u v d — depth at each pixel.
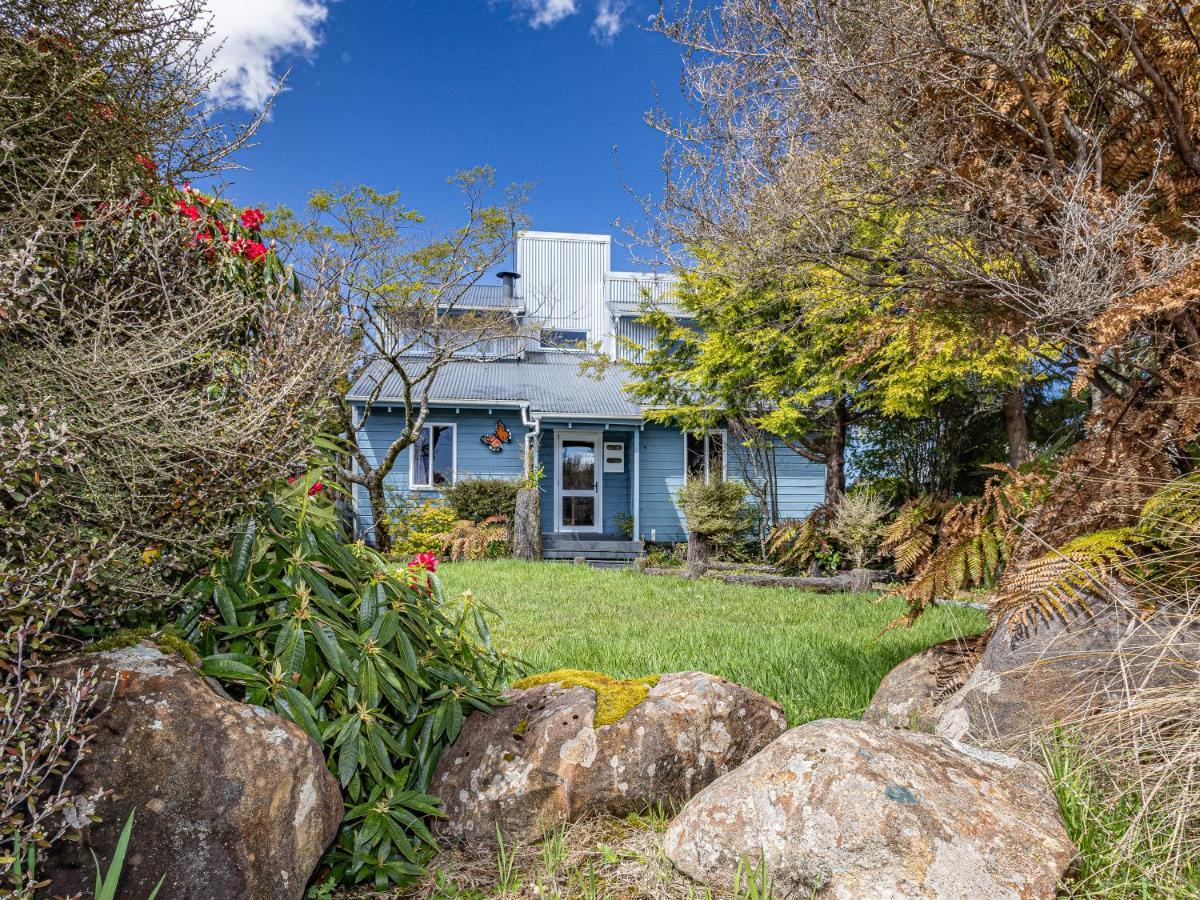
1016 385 6.59
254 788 1.57
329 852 1.96
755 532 14.37
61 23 1.62
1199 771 1.89
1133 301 2.08
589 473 16.28
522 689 2.61
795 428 10.52
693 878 1.85
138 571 1.69
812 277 3.48
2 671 1.44
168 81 1.85
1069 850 1.70
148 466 1.59
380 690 2.09
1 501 1.40
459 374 17.23
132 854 1.44
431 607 2.55
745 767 1.96
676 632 5.39
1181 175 2.46
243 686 1.94
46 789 1.42
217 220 2.23
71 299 1.64
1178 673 2.11
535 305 22.58
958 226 2.69
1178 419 2.38
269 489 2.02
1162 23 2.30
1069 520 2.60
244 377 1.79
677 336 11.53
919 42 2.42
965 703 2.46
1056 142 2.58
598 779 2.17
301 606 1.99
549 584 8.73
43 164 1.56
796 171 3.14
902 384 8.14
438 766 2.30
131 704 1.54
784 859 1.70
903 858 1.58
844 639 5.10
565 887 1.90
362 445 15.02
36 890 1.38
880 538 9.71
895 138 2.72
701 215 3.68
